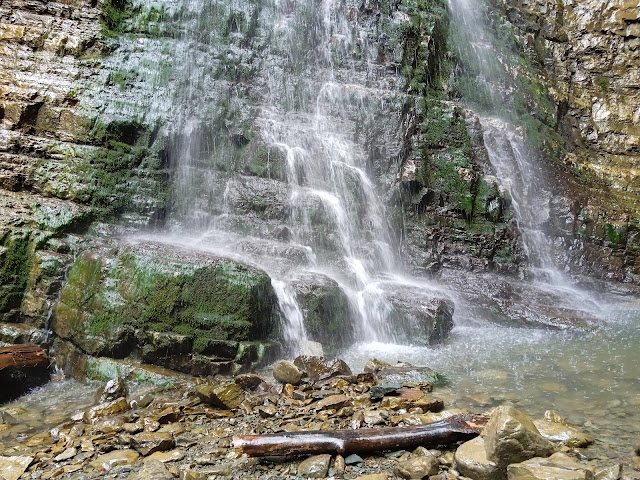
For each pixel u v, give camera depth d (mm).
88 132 8234
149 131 8680
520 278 10430
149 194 8336
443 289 9320
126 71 8977
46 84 8383
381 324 7707
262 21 10922
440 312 7723
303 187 9445
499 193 10562
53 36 8812
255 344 6270
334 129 10305
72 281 6582
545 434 4273
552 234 11773
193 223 8609
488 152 11578
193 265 6203
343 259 8664
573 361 6766
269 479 3768
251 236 8594
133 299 6137
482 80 13250
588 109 15250
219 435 4516
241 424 4734
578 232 11953
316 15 11547
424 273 9703
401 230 9992
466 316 8875
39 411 5277
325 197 9250
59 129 8227
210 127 9367
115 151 8312
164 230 8328
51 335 6574
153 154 8617
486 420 4293
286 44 10945
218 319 6168
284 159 9422
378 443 4035
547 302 9383
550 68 15664
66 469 4008
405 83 11539
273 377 5953
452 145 10750
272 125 9828
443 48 12734
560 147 13719
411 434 4102
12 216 7172
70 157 7973
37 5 9023
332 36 11414
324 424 4602
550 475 3270
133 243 6793
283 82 10555
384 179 10219
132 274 6238
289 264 7848
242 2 10789
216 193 8922
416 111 10789
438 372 6309
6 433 4754
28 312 6730
